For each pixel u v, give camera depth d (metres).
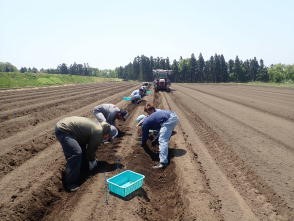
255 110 16.88
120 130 10.83
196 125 12.09
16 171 6.75
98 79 76.38
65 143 6.13
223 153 8.35
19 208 5.04
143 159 7.67
